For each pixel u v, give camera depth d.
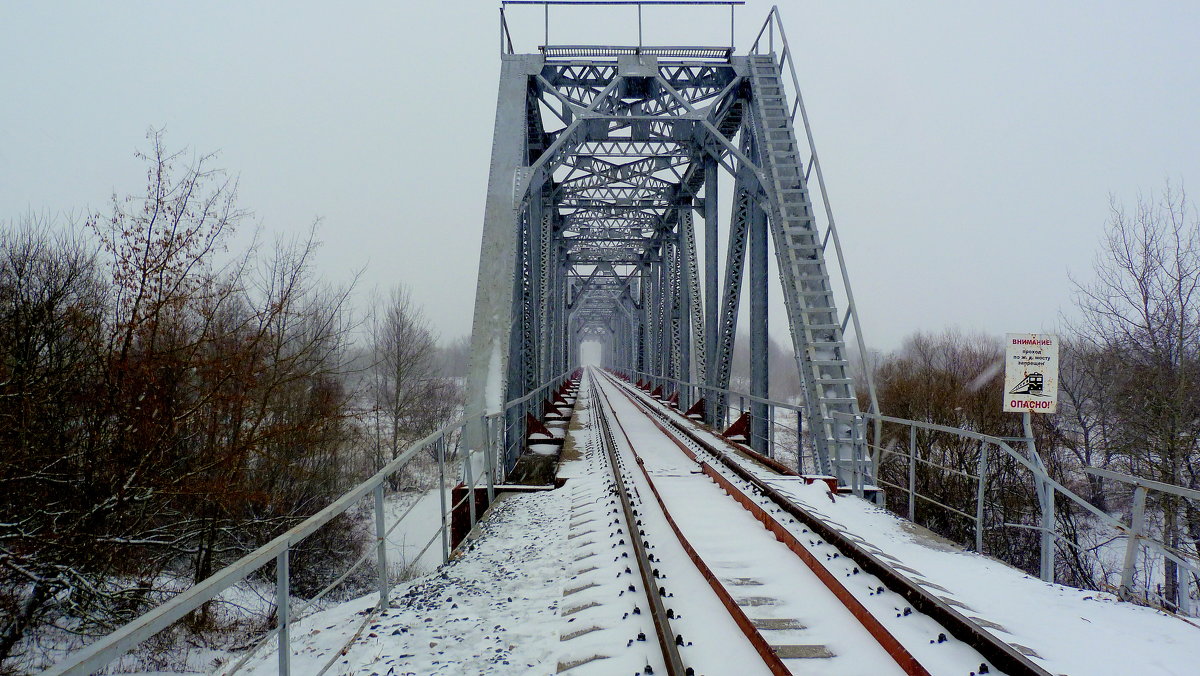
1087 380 22.64
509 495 9.26
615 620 4.19
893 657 3.64
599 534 6.34
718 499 7.96
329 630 4.62
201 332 14.79
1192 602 15.21
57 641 10.57
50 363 11.12
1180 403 16.92
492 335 10.96
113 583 11.09
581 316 82.00
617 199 25.62
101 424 11.19
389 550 22.64
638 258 39.31
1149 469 18.70
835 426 9.55
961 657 3.54
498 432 10.32
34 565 9.46
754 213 14.09
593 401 28.08
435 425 40.19
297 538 3.24
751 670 3.54
